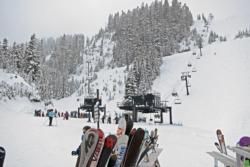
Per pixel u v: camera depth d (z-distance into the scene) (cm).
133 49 13188
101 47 19900
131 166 215
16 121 2456
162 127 2891
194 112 5216
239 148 352
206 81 6919
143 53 10019
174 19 17550
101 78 13062
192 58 9450
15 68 5934
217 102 5381
